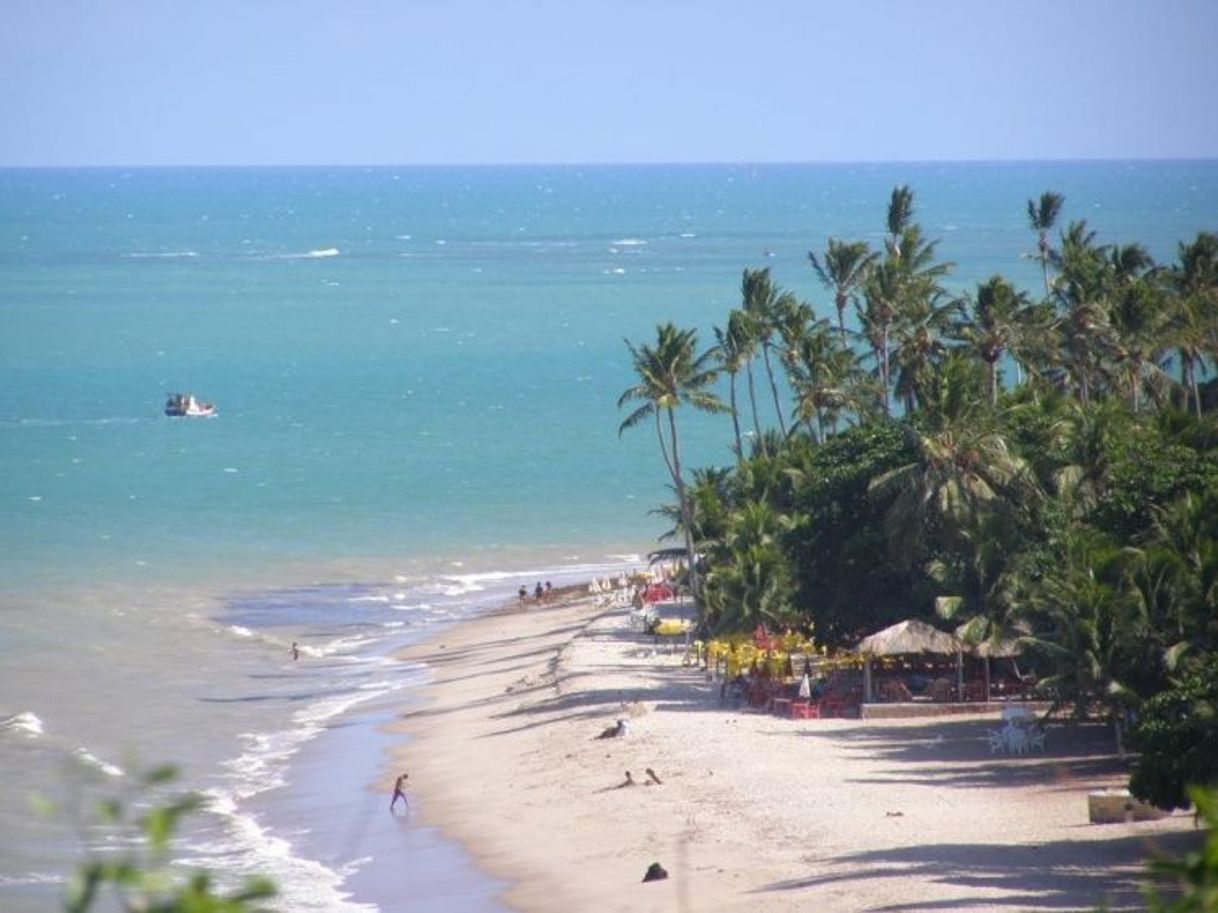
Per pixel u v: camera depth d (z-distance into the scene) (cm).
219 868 13038
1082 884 10775
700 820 13375
